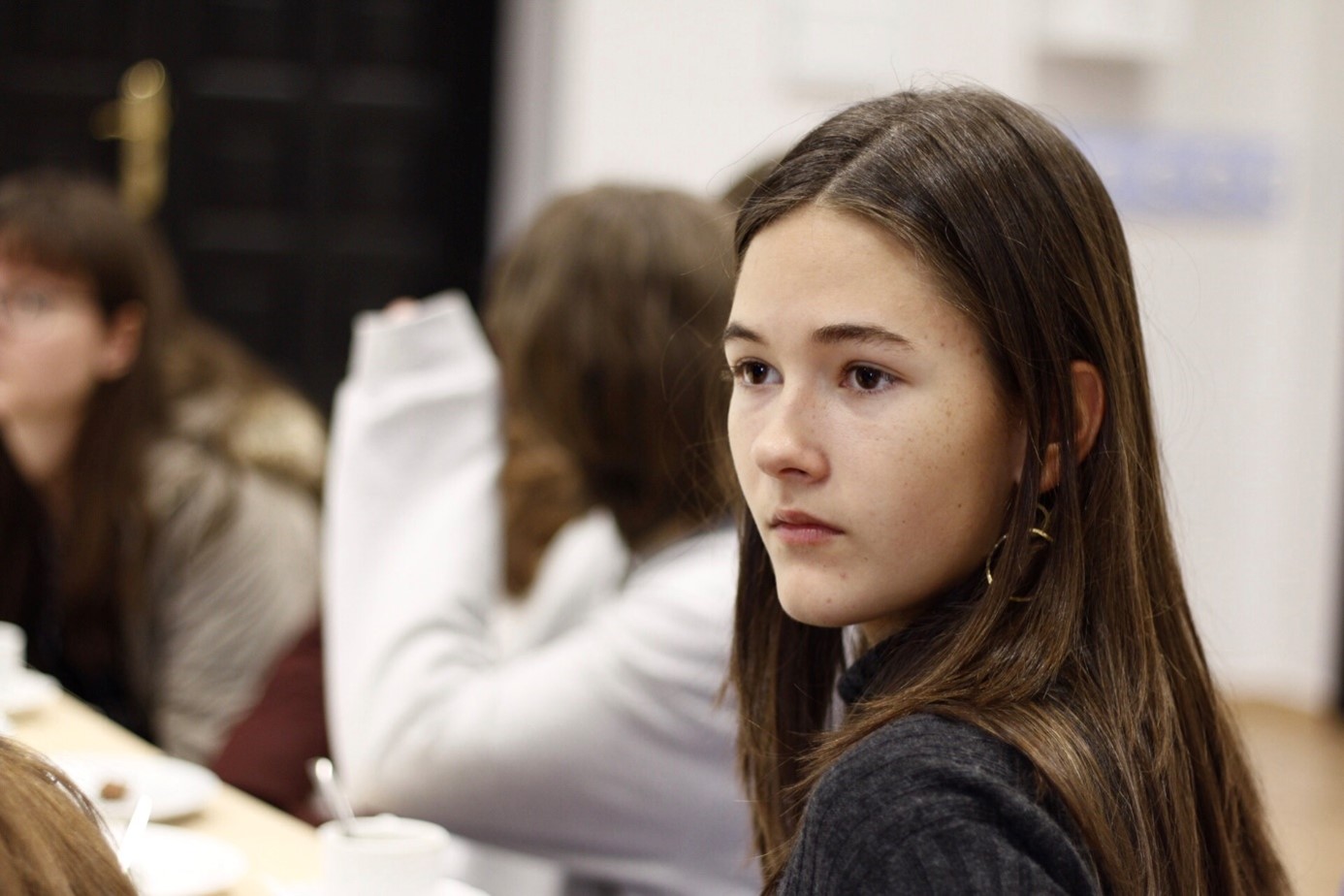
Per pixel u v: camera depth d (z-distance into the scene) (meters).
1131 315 1.33
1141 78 6.93
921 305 1.20
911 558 1.23
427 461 2.58
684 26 6.22
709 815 2.28
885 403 1.22
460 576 2.45
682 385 2.39
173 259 6.38
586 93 6.15
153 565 3.68
